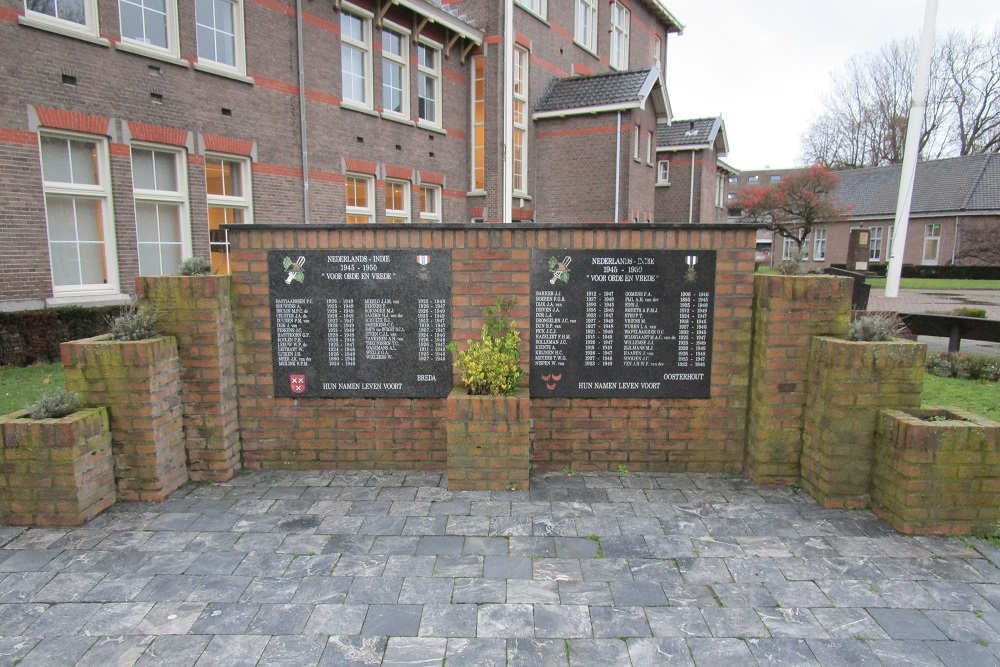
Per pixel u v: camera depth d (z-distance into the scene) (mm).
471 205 18078
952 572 3275
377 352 4648
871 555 3449
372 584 3137
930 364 8969
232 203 11719
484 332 4434
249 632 2750
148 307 4391
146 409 4082
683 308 4535
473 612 2896
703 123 28219
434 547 3523
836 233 41938
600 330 4578
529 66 19297
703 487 4418
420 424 4707
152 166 10422
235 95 11406
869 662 2562
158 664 2543
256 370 4676
